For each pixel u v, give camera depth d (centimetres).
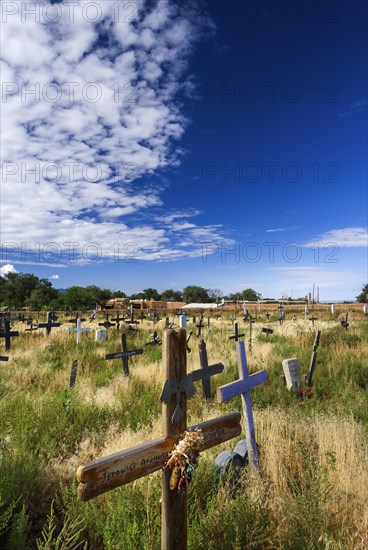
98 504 366
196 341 1717
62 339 1680
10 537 311
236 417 337
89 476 228
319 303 6178
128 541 289
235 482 420
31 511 378
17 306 7519
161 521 286
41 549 296
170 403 271
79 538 336
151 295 10738
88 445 538
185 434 267
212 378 960
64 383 916
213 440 312
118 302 7469
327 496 353
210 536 312
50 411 606
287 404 770
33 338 1780
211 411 686
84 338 1781
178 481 259
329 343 1483
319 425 537
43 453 499
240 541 309
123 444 512
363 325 2155
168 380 268
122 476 244
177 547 271
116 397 772
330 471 414
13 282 8619
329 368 1050
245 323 3219
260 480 396
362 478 405
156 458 262
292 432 529
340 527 342
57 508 382
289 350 1365
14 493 374
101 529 325
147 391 819
